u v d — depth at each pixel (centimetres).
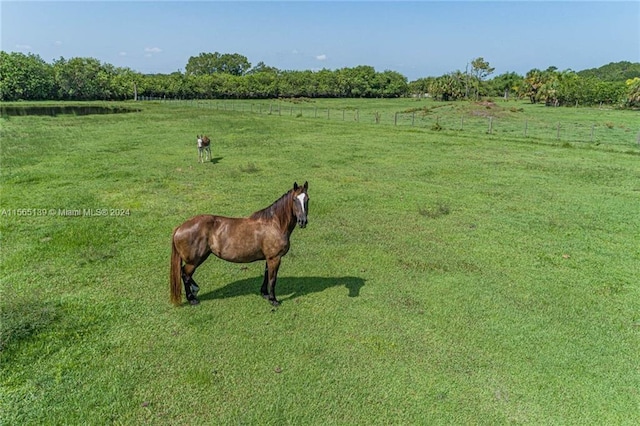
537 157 2000
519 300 699
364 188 1412
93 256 829
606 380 511
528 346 574
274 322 618
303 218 598
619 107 5934
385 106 6875
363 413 450
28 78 6762
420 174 1631
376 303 679
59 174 1529
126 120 3584
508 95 9831
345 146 2292
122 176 1523
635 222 1095
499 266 830
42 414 438
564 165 1808
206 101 7669
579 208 1212
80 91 7331
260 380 495
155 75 9856
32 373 496
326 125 3359
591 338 596
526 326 622
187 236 612
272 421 436
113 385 482
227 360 530
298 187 614
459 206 1223
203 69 14350
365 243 933
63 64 7250
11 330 555
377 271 798
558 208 1212
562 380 509
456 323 625
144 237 941
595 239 980
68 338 566
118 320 614
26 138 2397
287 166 1748
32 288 699
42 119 3575
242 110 5200
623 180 1546
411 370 519
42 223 1017
